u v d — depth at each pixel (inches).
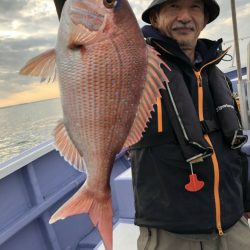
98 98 42.9
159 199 65.6
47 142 121.3
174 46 67.8
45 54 43.1
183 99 65.4
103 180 45.8
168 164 64.7
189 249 66.8
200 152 63.2
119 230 102.3
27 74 42.3
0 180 102.3
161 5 70.6
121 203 106.1
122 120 44.4
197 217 65.0
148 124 65.0
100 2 40.5
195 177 64.0
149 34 69.6
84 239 121.0
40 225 109.8
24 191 108.6
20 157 111.0
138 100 44.6
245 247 71.3
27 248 103.8
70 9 40.9
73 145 44.8
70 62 41.8
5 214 100.8
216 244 69.6
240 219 75.3
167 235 67.5
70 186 120.4
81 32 40.9
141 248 70.1
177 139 64.9
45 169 118.6
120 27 41.5
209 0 72.2
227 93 74.0
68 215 44.2
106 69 42.1
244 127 118.3
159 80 44.5
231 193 68.9
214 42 74.6
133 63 42.9
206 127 68.7
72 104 43.1
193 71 70.6
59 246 110.6
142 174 67.0
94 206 45.4
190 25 69.6
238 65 116.8
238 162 73.2
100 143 44.4
